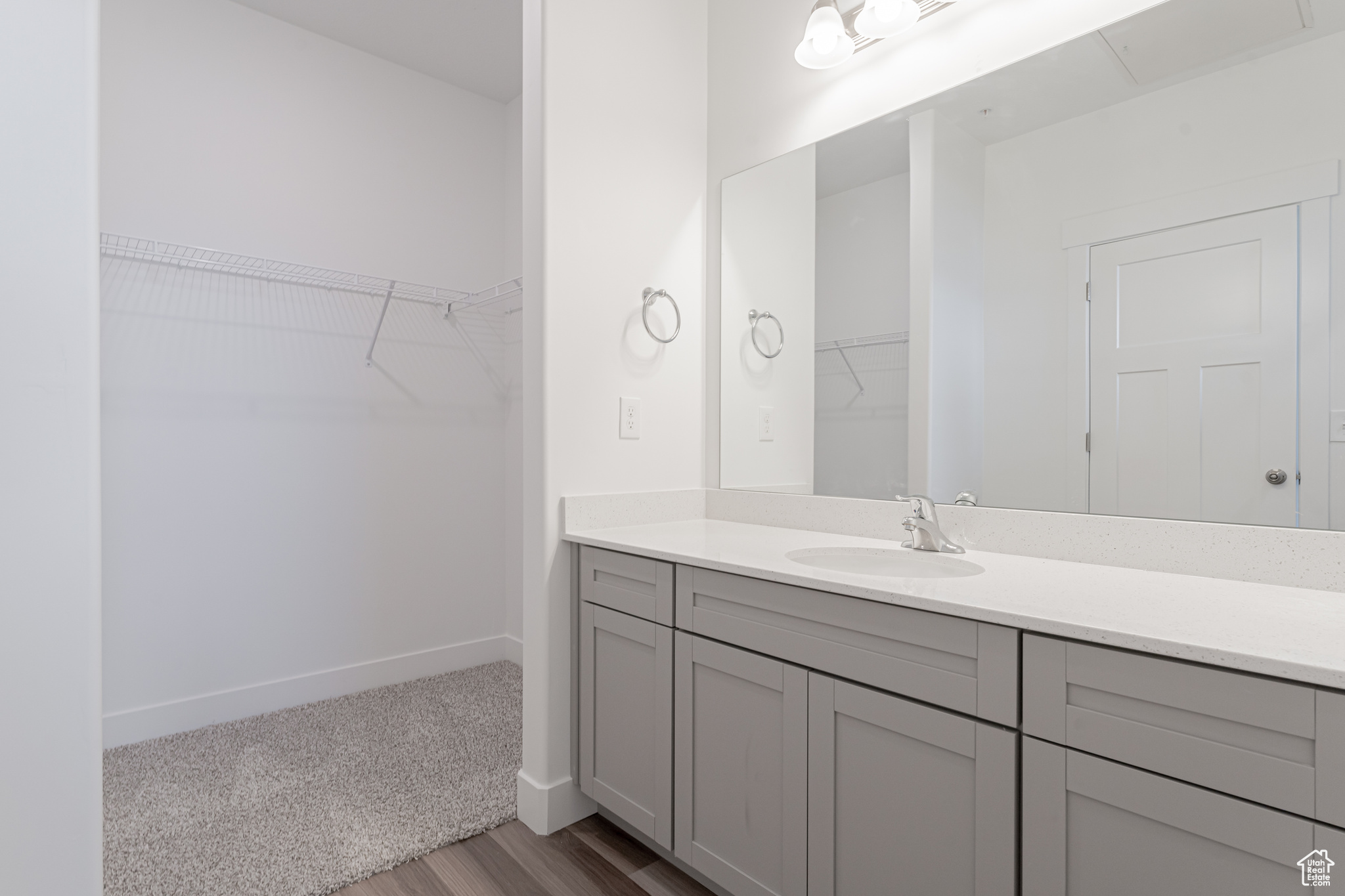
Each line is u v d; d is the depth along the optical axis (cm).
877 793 118
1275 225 118
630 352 199
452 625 304
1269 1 119
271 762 214
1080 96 141
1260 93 120
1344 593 112
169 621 237
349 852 167
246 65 251
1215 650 83
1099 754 93
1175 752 87
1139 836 90
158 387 235
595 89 190
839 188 183
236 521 250
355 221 277
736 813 142
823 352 187
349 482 276
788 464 195
